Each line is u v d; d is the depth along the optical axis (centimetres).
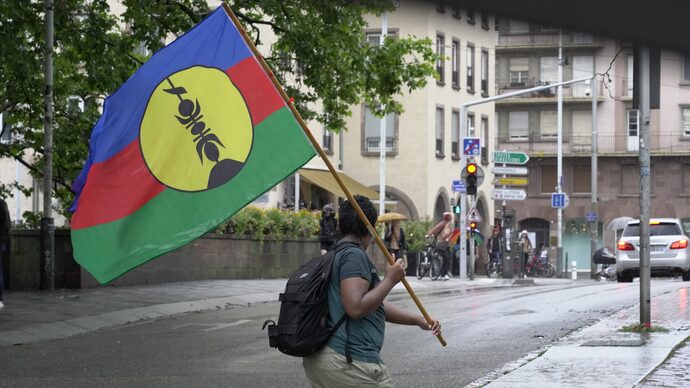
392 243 2834
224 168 565
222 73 573
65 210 2644
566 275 5547
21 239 2214
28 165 2669
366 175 5400
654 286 2586
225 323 1569
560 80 5969
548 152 7181
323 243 2502
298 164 550
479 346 1212
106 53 2353
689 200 7044
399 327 1447
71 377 1010
